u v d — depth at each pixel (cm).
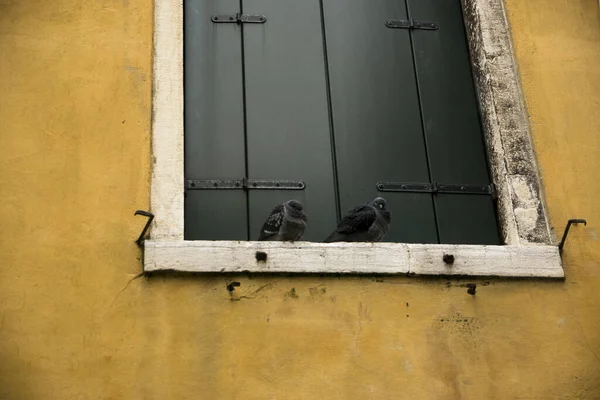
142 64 688
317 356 616
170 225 645
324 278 636
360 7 773
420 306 639
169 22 705
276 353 614
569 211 692
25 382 588
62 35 686
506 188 702
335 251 642
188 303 620
